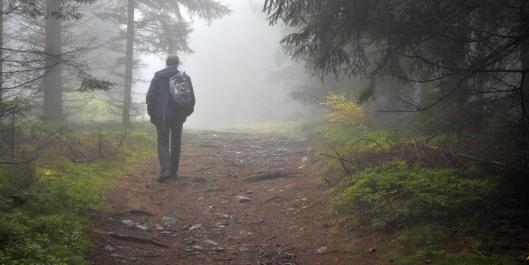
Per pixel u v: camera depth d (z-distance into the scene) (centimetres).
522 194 518
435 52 672
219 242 559
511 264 396
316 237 566
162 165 855
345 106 1327
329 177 788
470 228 484
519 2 566
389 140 865
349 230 563
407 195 588
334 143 1094
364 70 760
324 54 690
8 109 686
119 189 758
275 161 1073
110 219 602
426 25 584
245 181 873
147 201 726
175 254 511
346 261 487
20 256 398
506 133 617
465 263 411
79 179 727
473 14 613
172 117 862
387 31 609
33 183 615
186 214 675
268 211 688
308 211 664
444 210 529
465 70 581
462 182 561
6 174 604
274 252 523
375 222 548
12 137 703
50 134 891
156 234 579
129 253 493
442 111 841
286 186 820
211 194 784
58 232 486
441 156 679
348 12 605
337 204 638
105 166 875
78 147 959
